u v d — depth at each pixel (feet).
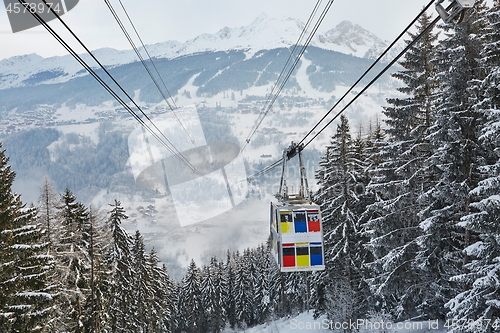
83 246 103.45
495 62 59.98
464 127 69.26
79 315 99.60
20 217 75.51
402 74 86.79
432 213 73.15
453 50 67.72
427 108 84.07
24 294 71.15
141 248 154.30
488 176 65.87
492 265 56.75
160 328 182.09
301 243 48.26
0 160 73.31
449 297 81.87
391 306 103.09
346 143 110.83
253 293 281.13
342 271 113.70
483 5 67.41
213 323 263.70
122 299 125.29
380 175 93.81
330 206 109.60
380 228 87.61
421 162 84.07
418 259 80.53
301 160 54.49
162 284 189.26
